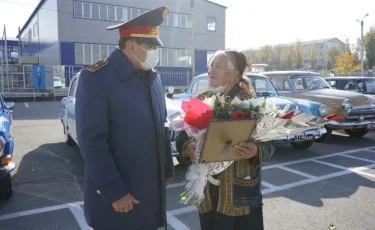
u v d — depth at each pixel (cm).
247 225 217
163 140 206
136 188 191
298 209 391
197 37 3019
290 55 5775
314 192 448
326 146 754
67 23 2450
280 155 666
